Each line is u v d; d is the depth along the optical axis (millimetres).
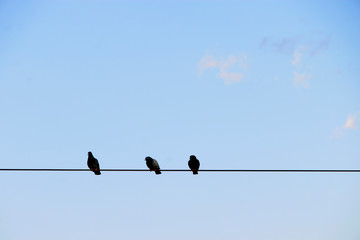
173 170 18422
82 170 17766
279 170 18047
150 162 22000
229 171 18125
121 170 18250
